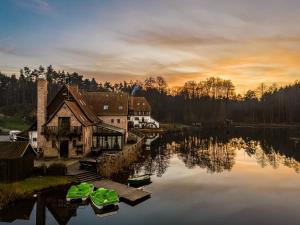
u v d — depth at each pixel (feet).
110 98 217.77
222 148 246.68
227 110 615.16
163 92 624.18
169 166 168.45
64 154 151.12
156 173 149.48
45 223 83.30
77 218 87.10
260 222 87.92
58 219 86.12
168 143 271.49
